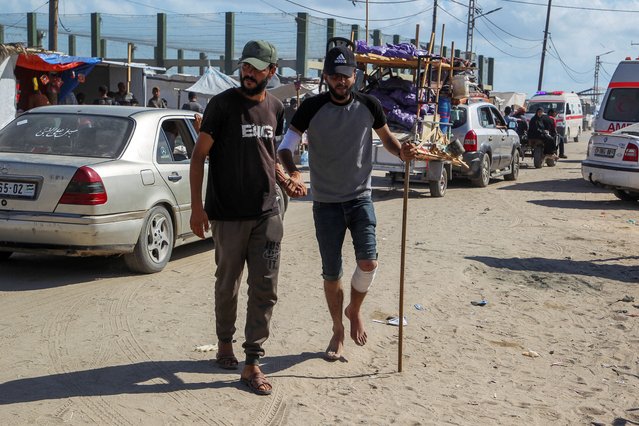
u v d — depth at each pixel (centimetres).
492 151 1731
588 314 686
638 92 1734
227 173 450
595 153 1527
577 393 497
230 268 464
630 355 577
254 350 463
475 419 445
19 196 687
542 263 887
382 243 973
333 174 495
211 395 453
